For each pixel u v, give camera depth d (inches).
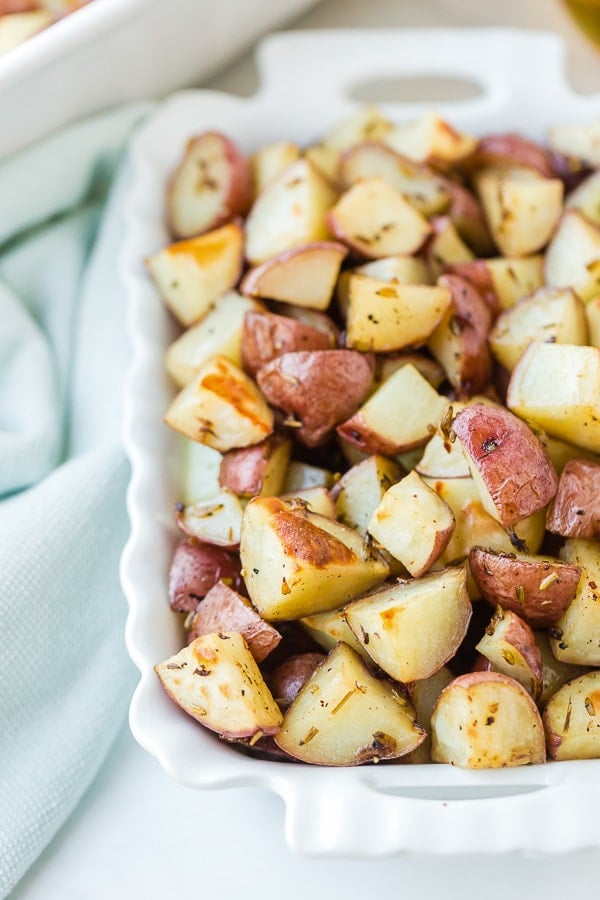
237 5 26.6
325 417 20.8
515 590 19.1
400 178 23.7
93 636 21.8
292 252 21.7
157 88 27.1
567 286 22.5
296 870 20.2
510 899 19.9
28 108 25.0
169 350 22.6
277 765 18.6
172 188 24.3
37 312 25.8
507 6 28.9
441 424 20.2
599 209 23.8
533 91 25.7
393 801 18.0
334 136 25.0
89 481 22.5
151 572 20.4
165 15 25.4
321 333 21.6
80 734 20.9
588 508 19.6
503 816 17.9
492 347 21.8
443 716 18.7
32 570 21.5
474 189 24.9
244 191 23.9
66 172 25.8
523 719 18.3
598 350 20.0
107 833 20.6
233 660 18.9
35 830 20.1
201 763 18.5
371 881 20.1
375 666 19.4
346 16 29.5
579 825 17.8
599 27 28.3
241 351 21.7
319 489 20.5
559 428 20.3
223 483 21.0
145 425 21.8
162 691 19.1
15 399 24.1
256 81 28.8
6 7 26.6
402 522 19.4
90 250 26.6
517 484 19.3
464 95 28.9
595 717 18.8
